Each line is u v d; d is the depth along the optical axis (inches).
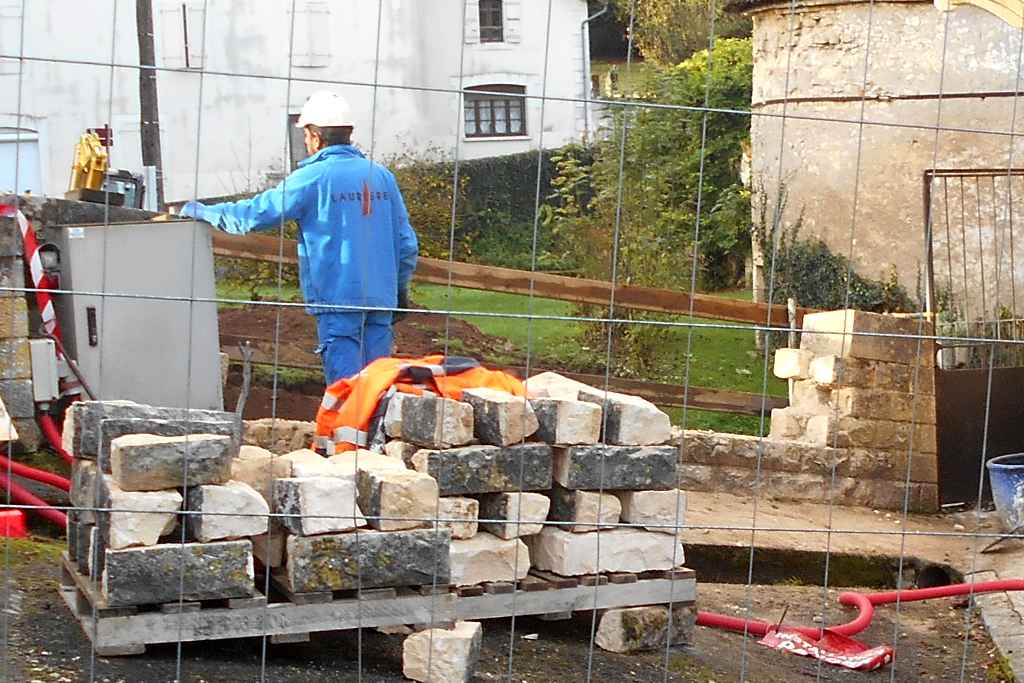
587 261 645.3
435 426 211.5
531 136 1025.5
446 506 208.2
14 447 295.0
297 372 416.5
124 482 181.5
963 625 277.3
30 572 219.0
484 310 621.6
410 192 823.7
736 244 707.4
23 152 891.4
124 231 300.5
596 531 215.5
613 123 748.6
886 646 253.8
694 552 308.8
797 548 313.1
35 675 173.8
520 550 212.1
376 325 290.0
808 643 243.4
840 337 385.7
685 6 1013.8
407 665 191.2
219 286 501.7
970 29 592.7
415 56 999.6
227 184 895.7
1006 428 391.5
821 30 632.4
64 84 889.5
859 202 619.8
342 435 234.7
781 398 436.1
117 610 181.3
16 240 295.0
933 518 378.9
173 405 304.8
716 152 732.0
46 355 297.0
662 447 220.1
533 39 1022.4
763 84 665.0
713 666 220.4
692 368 555.5
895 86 609.9
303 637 189.6
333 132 289.0
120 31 891.4
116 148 892.0
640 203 684.1
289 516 188.2
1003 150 589.9
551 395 233.1
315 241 285.1
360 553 191.6
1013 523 338.0
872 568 314.8
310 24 950.4
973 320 526.6
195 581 183.5
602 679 204.1
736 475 374.3
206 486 185.0
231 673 184.1
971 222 585.0
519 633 220.7
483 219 837.8
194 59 898.7
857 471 382.3
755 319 462.9
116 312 301.0
